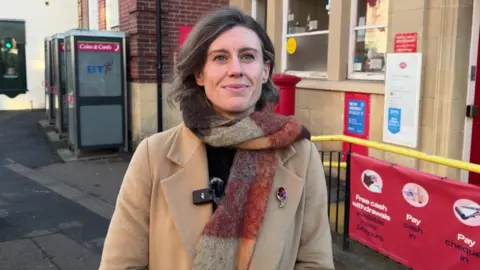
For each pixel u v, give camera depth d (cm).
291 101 492
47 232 504
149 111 934
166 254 146
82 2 1441
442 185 319
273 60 166
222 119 151
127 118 941
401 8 551
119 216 153
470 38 510
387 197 368
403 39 549
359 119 630
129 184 154
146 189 152
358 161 397
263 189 147
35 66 1762
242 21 154
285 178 153
